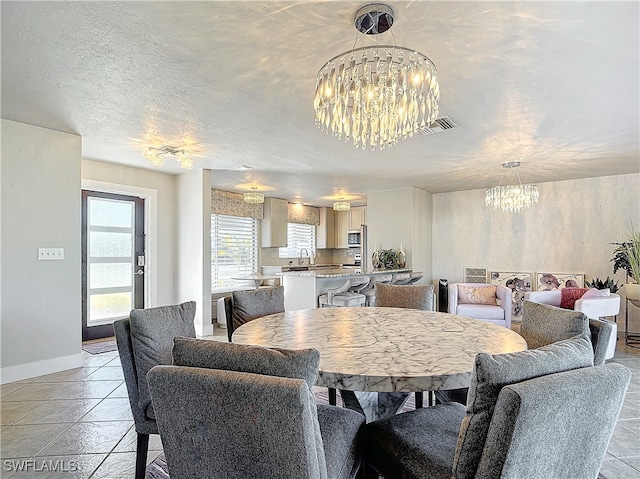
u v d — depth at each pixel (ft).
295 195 24.52
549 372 3.51
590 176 18.35
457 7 5.58
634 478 6.57
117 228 16.56
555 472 3.45
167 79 8.00
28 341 11.05
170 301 17.98
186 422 3.58
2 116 10.30
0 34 6.30
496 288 17.39
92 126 11.08
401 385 4.27
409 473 4.24
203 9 5.64
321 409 5.24
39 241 11.24
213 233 22.58
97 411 8.98
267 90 8.52
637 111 9.76
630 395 10.12
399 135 8.59
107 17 5.84
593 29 6.16
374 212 22.85
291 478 3.28
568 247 19.31
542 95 8.80
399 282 18.89
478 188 21.79
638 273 14.97
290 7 5.58
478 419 3.35
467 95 8.82
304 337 6.19
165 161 15.43
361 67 6.79
